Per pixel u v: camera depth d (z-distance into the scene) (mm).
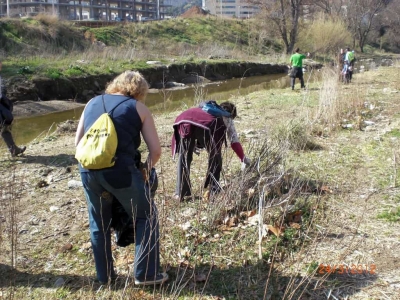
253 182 5270
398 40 67000
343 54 17859
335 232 4523
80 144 3402
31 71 18203
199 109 5238
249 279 3832
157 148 3555
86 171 3420
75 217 5191
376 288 3631
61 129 10008
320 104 9766
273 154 5797
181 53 31703
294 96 14594
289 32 44594
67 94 18234
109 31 35188
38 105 16047
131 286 3643
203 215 4914
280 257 4102
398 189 5543
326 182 5816
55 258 4336
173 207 5074
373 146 7492
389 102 12086
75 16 74250
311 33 44250
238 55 34406
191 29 41969
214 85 24375
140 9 91688
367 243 4309
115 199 3732
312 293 3611
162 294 3641
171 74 24531
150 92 20812
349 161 6727
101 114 3469
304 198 5195
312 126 8562
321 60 39781
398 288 3617
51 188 6109
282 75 30406
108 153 3305
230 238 4461
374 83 17828
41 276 4039
